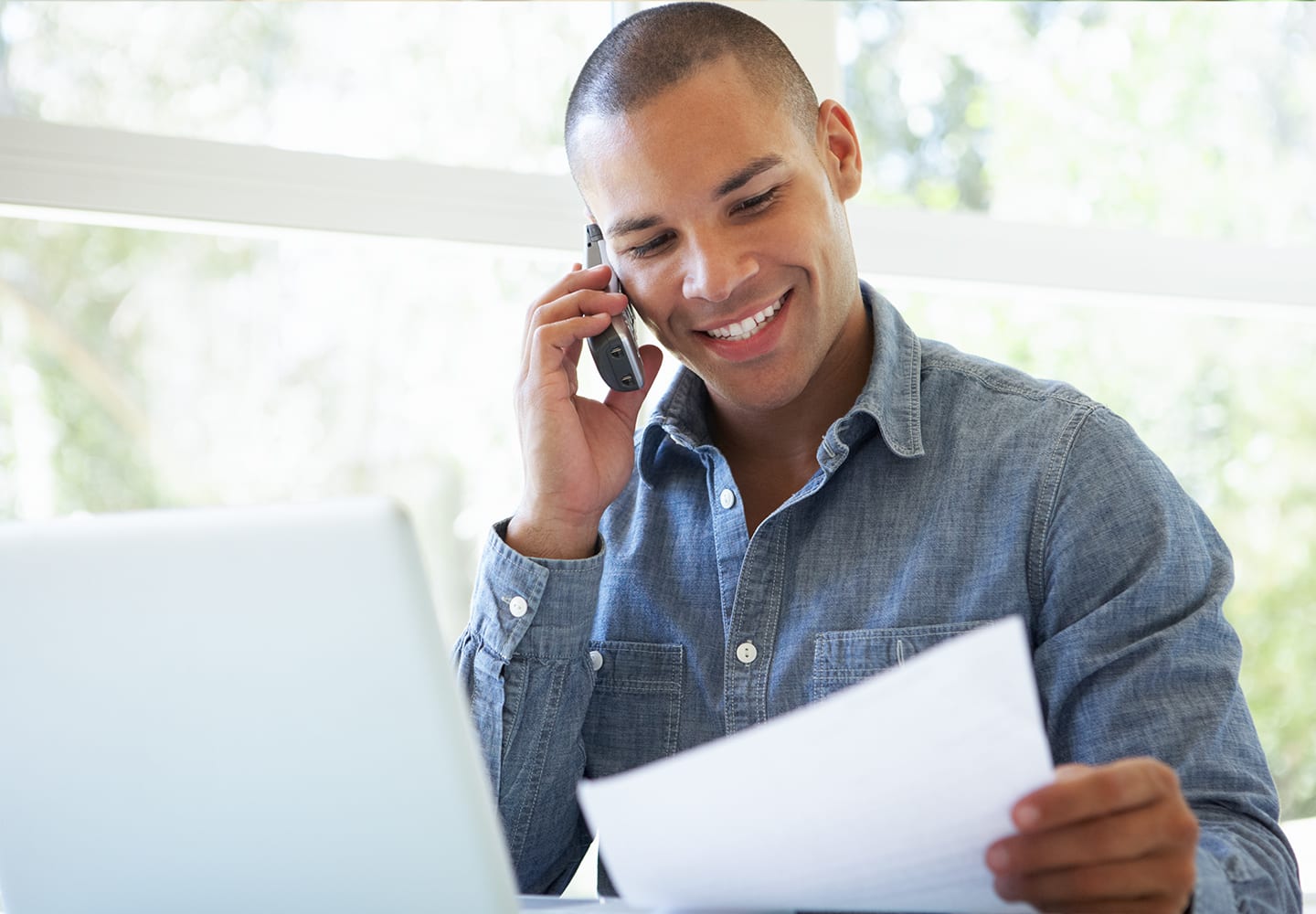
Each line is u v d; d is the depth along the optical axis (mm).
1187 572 1174
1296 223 2072
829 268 1283
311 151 1604
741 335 1273
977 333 1993
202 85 1719
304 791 752
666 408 1414
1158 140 2037
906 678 635
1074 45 2008
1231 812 1058
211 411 1793
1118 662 1140
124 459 1761
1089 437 1241
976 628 1221
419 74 1790
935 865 712
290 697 738
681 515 1401
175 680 762
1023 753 665
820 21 1791
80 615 776
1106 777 717
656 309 1306
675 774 665
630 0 1818
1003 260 1811
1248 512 2082
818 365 1314
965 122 1953
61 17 1670
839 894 723
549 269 1911
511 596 1278
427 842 740
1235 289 1910
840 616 1271
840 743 646
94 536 763
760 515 1403
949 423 1318
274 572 722
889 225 1769
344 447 1833
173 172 1547
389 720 724
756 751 653
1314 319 1984
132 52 1695
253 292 1814
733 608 1312
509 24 1827
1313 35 2104
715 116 1214
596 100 1266
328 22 1764
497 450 1879
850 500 1312
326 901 772
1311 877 1853
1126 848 726
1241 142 2066
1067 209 1985
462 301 1881
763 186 1230
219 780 771
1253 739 1124
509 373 1889
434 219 1642
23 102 1648
